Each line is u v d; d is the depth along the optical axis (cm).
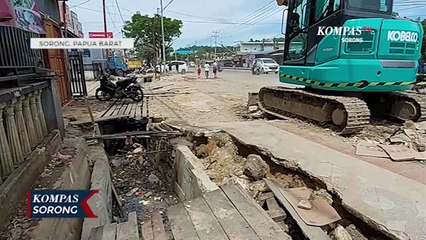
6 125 371
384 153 470
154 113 988
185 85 1998
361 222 306
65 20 1266
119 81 1247
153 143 835
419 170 405
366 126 588
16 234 284
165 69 3784
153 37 4156
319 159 438
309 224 309
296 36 751
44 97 557
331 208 331
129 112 993
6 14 343
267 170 457
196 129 654
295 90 741
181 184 588
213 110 1042
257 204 367
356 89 617
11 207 314
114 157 839
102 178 519
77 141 593
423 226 274
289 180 427
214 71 2797
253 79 2428
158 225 375
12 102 373
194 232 320
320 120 666
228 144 581
